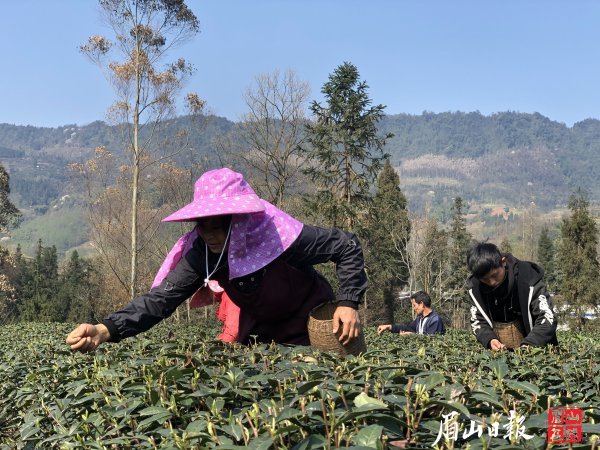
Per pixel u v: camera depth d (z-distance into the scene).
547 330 4.36
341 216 33.31
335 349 3.15
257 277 3.17
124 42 27.19
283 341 3.45
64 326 16.08
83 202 31.53
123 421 2.16
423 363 3.11
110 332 2.89
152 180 31.06
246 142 30.22
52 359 4.20
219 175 3.01
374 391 2.07
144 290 32.62
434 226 44.06
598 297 47.75
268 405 1.96
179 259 3.18
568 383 2.79
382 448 1.50
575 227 48.41
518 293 4.57
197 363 2.66
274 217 3.10
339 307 3.12
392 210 42.78
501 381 2.36
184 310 30.23
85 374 2.75
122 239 31.05
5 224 45.09
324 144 32.34
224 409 2.19
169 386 2.28
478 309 4.82
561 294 49.00
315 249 3.14
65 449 2.18
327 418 1.78
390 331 10.44
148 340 3.87
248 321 3.54
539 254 80.06
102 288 45.62
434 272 51.94
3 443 3.41
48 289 67.19
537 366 3.17
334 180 34.53
